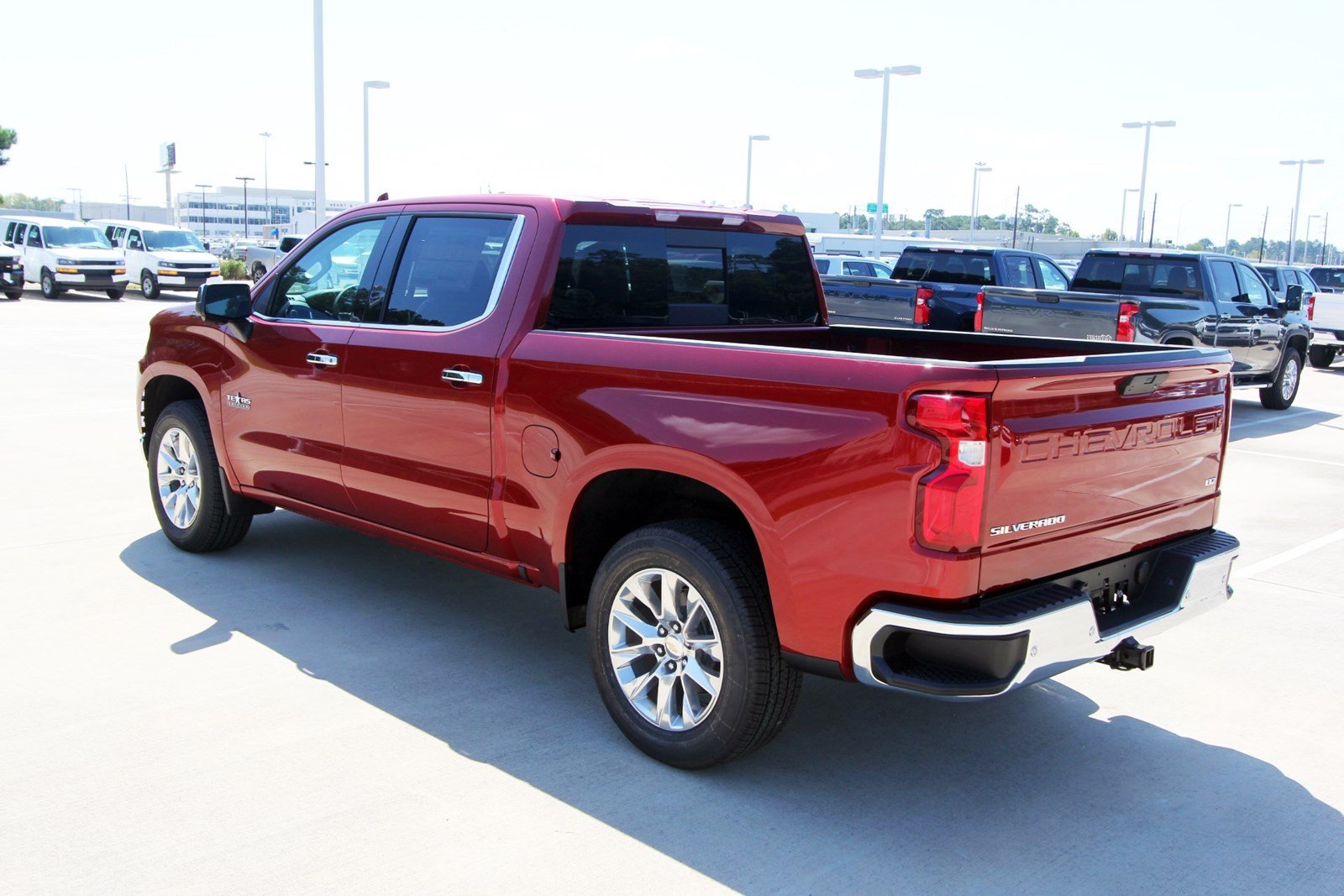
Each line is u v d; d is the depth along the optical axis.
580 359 4.00
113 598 5.45
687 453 3.64
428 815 3.50
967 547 3.15
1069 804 3.71
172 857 3.21
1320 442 11.77
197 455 5.92
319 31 25.34
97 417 10.64
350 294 5.05
